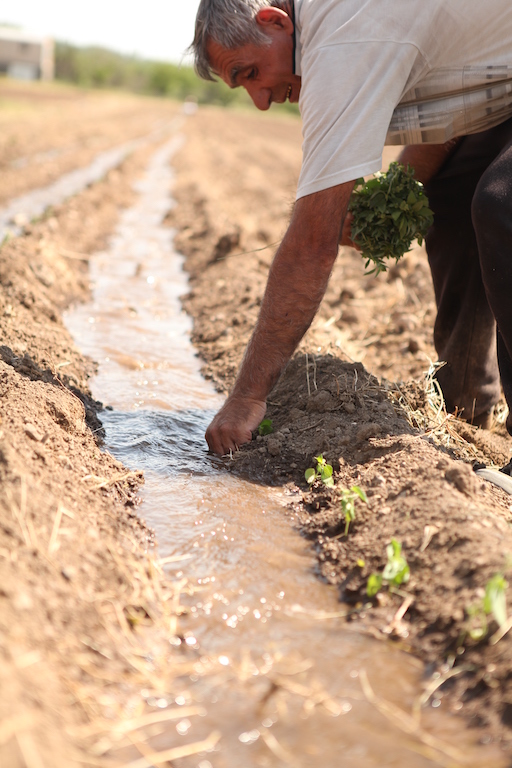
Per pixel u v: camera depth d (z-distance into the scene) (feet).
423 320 20.24
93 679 6.75
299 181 10.39
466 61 10.53
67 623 7.09
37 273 21.80
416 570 8.45
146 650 7.46
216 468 11.93
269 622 8.13
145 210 42.42
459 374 13.58
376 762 6.26
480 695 6.80
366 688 7.12
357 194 12.28
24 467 8.90
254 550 9.60
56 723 5.94
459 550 8.36
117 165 58.44
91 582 7.86
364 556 9.01
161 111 179.52
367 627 8.01
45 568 7.49
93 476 10.40
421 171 13.15
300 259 10.59
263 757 6.30
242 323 19.62
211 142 93.86
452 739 6.49
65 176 51.24
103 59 392.47
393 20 9.89
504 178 10.54
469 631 7.30
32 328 17.16
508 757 6.21
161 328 20.79
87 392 14.88
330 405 12.91
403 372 17.07
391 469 10.59
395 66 9.90
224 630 7.97
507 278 10.55
